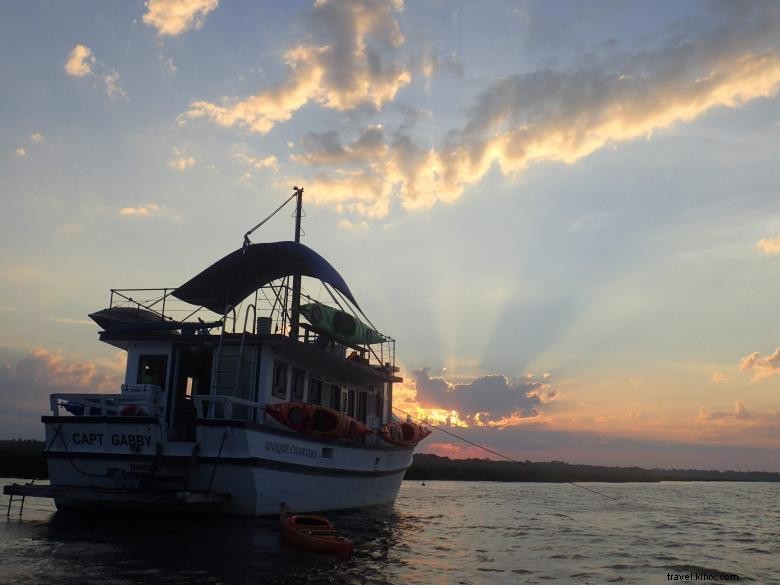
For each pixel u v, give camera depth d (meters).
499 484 85.06
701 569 15.35
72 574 10.28
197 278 20.55
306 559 12.64
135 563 11.38
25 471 44.81
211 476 16.14
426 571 12.88
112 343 19.83
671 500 51.78
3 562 11.05
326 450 19.31
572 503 41.81
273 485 16.62
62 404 18.75
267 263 21.19
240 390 18.52
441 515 26.69
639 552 17.94
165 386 19.09
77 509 17.94
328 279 20.72
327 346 21.95
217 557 12.27
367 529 19.06
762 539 23.17
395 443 24.14
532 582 12.48
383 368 26.19
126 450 16.52
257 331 20.12
